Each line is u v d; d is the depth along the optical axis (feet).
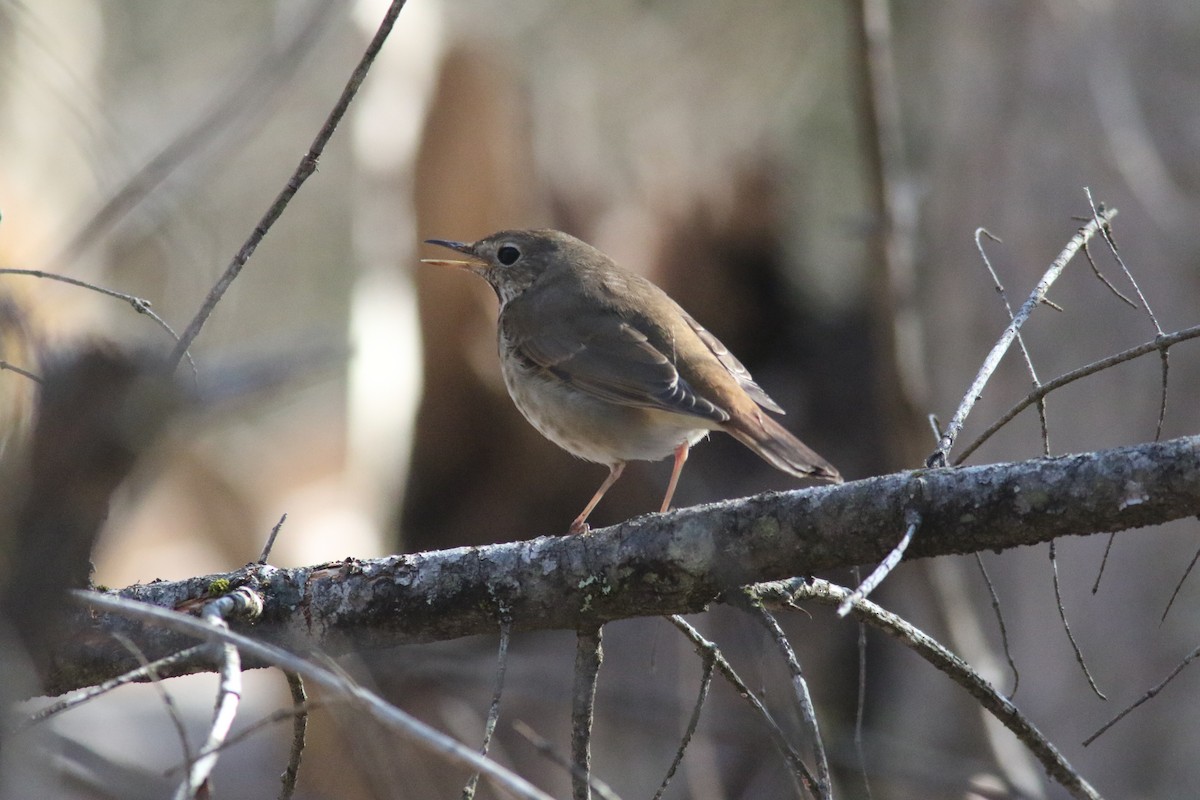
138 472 15.51
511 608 19.21
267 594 19.57
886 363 40.24
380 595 19.44
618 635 44.45
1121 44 40.52
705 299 56.08
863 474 54.29
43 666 17.69
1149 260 39.24
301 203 75.92
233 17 76.43
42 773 13.92
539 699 43.98
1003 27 42.11
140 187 32.58
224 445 54.70
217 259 36.47
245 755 46.68
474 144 49.03
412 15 48.70
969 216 42.57
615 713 43.11
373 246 49.24
